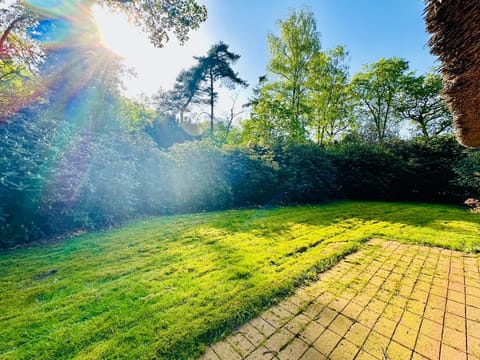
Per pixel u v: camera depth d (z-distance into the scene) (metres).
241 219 5.00
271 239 3.59
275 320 1.74
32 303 1.85
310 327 1.67
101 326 1.59
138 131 6.49
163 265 2.61
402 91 15.27
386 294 2.11
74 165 3.72
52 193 3.36
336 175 9.93
